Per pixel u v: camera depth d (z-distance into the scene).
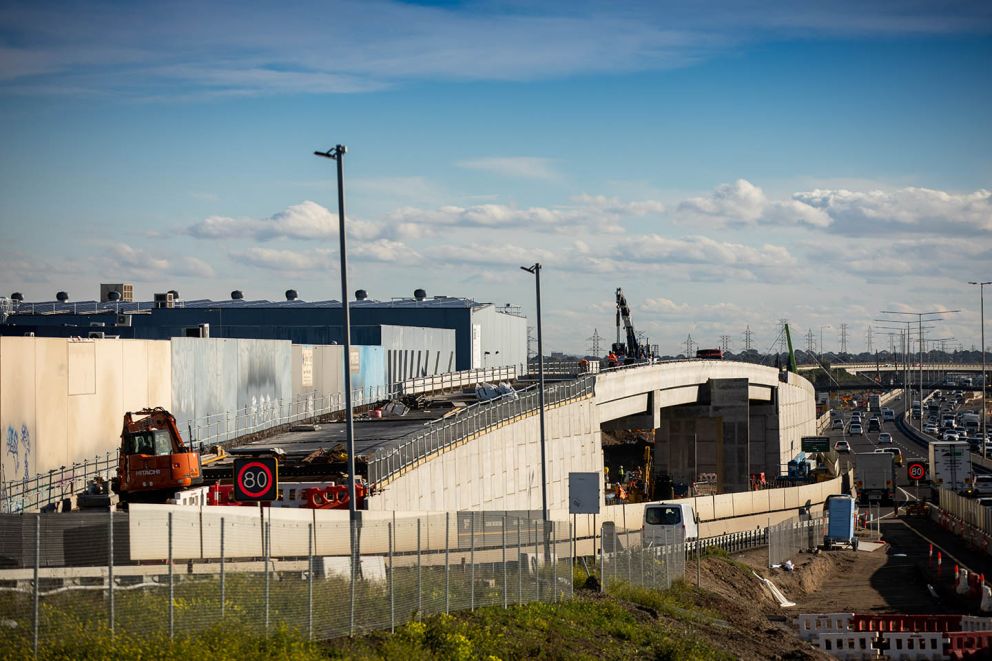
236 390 69.06
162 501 39.62
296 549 30.81
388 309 137.00
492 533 38.78
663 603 44.62
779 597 56.78
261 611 25.14
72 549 24.03
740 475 127.75
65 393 48.25
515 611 35.03
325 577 28.84
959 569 60.34
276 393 75.94
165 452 39.91
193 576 25.12
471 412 73.69
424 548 35.47
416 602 30.64
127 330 85.88
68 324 94.12
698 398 130.50
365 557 30.73
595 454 95.12
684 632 39.84
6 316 96.88
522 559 38.53
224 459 54.47
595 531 59.50
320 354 85.88
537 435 81.25
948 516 89.25
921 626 44.97
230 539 28.47
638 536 59.88
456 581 34.00
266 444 64.94
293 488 42.88
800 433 167.88
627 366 111.12
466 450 67.00
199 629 23.25
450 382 110.62
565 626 35.59
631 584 46.12
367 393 97.69
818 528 77.62
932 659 41.34
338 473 49.59
